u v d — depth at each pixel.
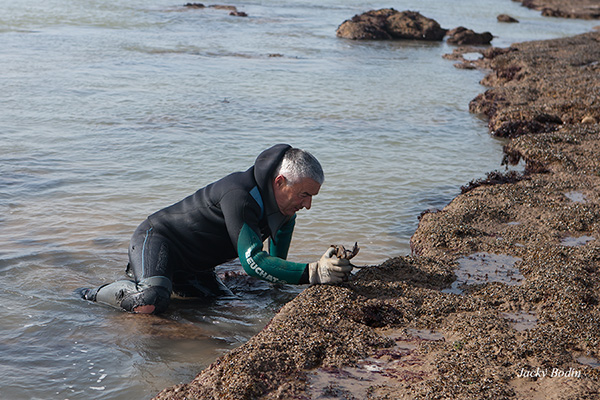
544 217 6.33
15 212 6.81
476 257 5.26
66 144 9.68
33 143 9.62
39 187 7.66
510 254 5.32
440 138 11.52
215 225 4.71
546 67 17.94
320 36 28.62
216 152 9.65
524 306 4.26
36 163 8.62
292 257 5.89
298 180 4.34
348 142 10.76
